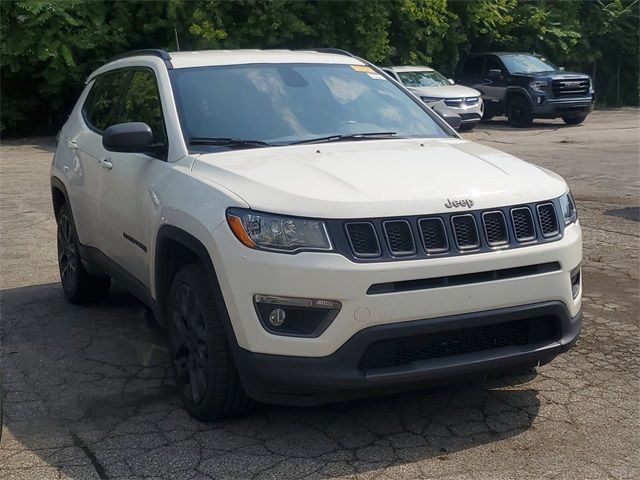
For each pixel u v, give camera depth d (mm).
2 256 8586
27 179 14375
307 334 3871
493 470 3908
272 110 5168
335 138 5078
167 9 21594
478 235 4039
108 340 5918
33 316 6523
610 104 33812
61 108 23625
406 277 3863
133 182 5184
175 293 4598
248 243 3943
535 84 23562
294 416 4551
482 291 3988
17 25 20500
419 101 5816
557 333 4281
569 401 4707
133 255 5305
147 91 5449
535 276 4133
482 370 4059
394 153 4715
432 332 3912
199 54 5699
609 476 3846
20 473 3982
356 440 4250
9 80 22750
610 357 5418
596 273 7574
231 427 4434
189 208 4324
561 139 19938
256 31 22578
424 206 3986
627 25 32312
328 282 3809
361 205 3932
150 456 4125
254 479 3873
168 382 5121
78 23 21016
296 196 3996
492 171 4469
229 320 4047
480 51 30578
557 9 31547
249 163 4496
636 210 10477
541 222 4250
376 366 3902
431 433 4320
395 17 26453
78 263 6598
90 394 4945
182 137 4879
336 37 24406
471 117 22016
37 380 5180
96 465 4051
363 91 5617
